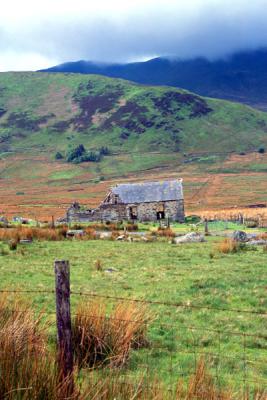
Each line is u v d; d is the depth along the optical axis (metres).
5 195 190.38
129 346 10.94
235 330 14.37
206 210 118.00
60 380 7.59
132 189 83.12
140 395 7.76
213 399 7.84
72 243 37.19
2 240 36.81
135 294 18.47
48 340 10.76
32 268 24.03
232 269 24.72
